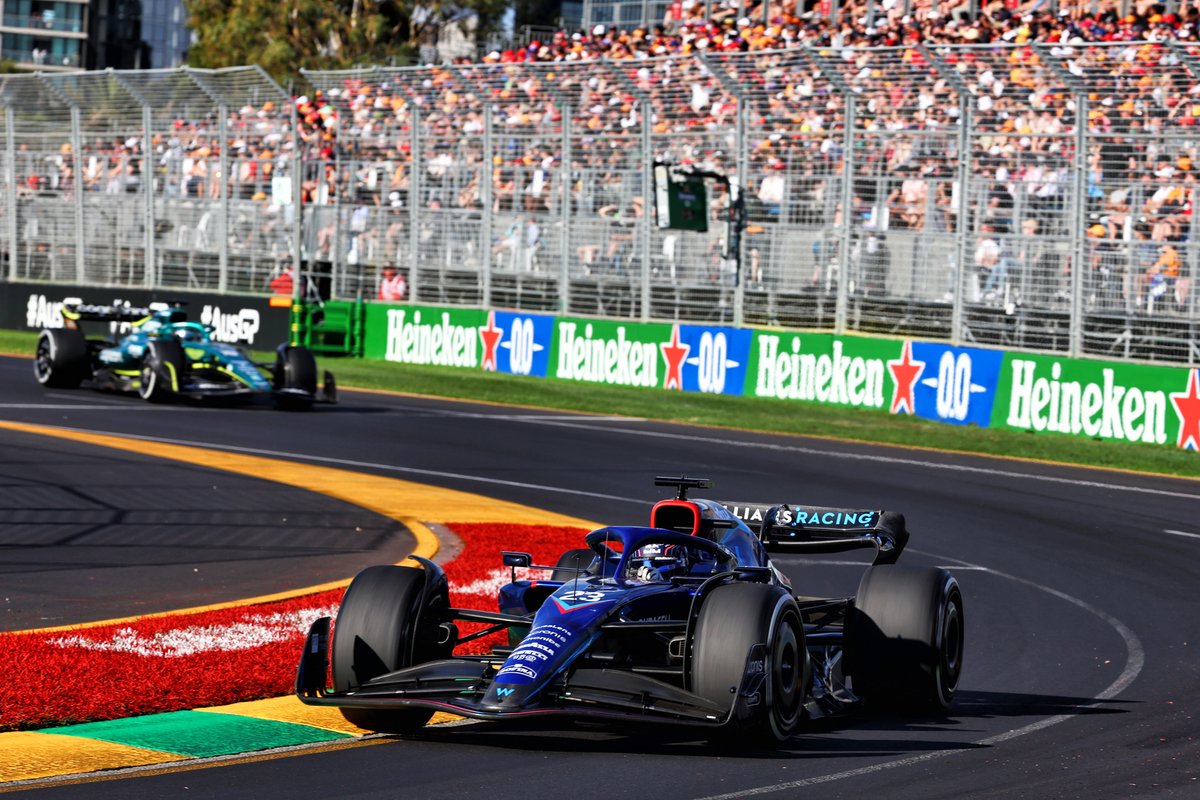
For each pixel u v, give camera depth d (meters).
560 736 29.36
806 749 28.78
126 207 138.12
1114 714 32.94
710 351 111.88
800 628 29.36
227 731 28.62
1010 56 99.12
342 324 131.50
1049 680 36.81
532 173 121.62
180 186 135.62
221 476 66.75
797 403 106.50
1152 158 93.81
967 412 98.56
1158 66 93.12
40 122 142.38
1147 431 90.88
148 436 78.69
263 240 132.00
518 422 93.06
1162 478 79.25
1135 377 91.44
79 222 140.62
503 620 29.44
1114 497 71.44
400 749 27.95
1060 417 94.50
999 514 65.38
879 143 105.19
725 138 112.06
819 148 107.94
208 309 134.38
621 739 29.14
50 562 46.44
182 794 24.12
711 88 113.19
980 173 100.38
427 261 128.00
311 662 28.25
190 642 35.94
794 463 79.12
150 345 92.69
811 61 107.19
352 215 131.62
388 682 28.11
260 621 38.78
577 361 118.44
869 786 25.98
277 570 47.25
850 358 104.94
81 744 26.97
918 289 103.94
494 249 124.31
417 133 126.94
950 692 32.91
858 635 32.09
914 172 103.75
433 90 126.12
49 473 64.25
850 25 127.19
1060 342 98.06
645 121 115.00
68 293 141.25
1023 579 51.47
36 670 31.98
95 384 99.25
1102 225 95.75
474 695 27.05
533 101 121.12
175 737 27.94
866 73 104.88
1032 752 29.11
